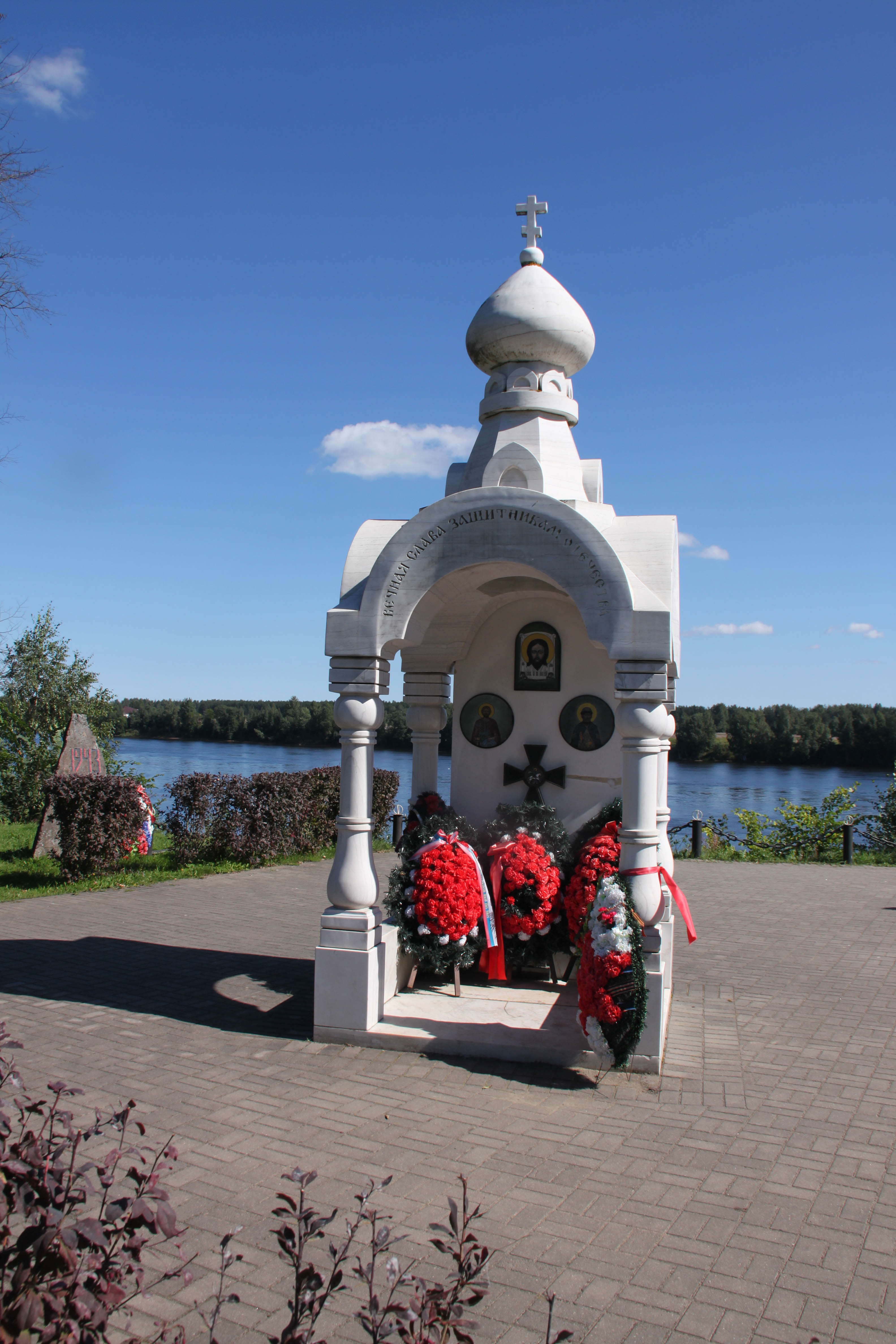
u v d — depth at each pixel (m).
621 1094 6.13
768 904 13.26
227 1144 5.25
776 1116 5.82
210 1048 6.82
